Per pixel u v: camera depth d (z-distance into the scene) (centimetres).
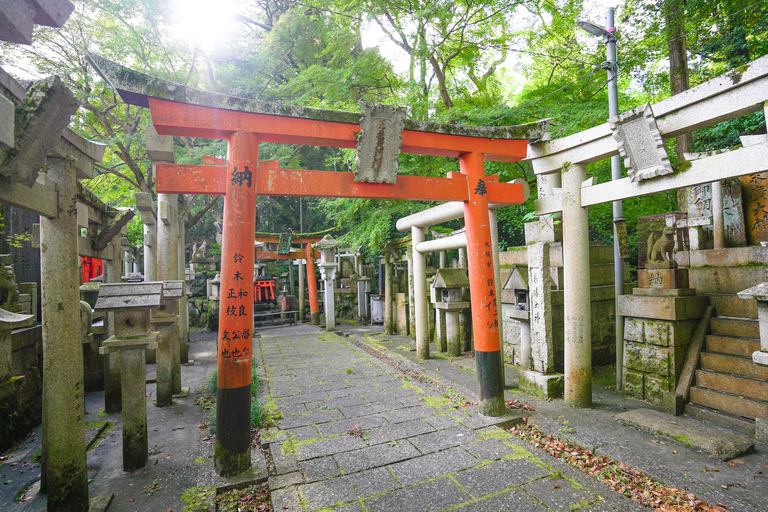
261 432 455
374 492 328
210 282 1426
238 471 364
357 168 439
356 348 991
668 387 501
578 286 502
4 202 229
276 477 354
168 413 531
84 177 340
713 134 839
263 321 1585
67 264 297
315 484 342
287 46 1116
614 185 459
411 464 374
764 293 343
